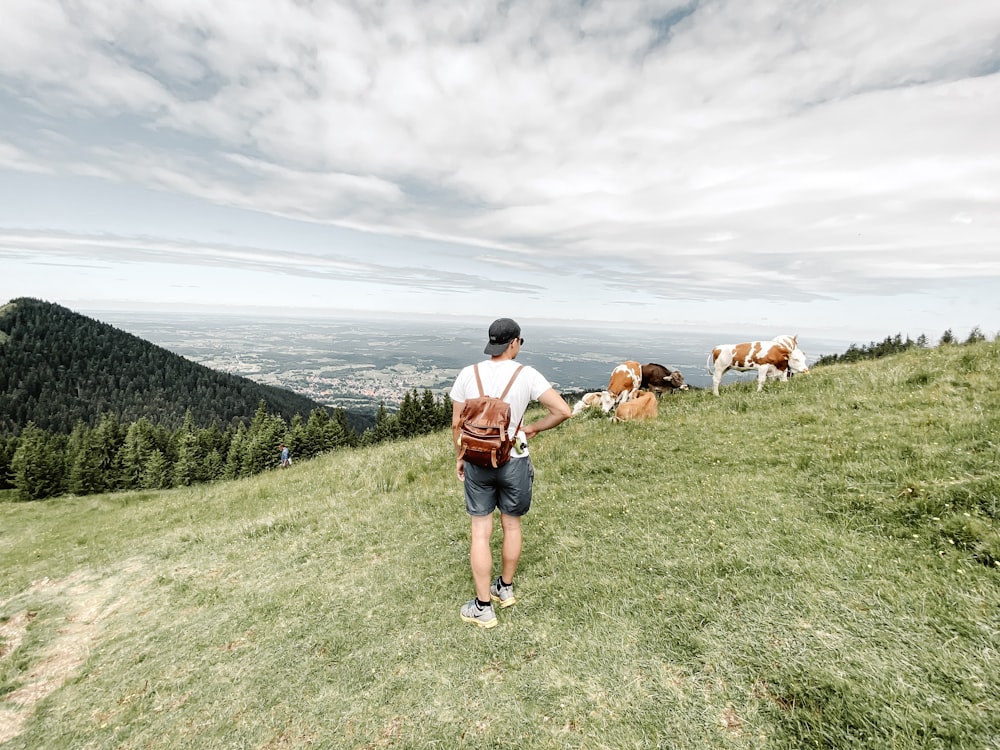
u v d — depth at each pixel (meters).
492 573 4.83
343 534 7.05
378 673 3.61
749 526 4.79
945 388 8.60
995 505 4.16
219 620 4.99
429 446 14.25
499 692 3.17
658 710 2.78
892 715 2.40
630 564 4.46
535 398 3.71
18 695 4.36
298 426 73.25
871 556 3.89
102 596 6.46
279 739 3.16
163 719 3.60
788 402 10.89
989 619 2.95
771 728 2.53
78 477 64.94
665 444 8.95
